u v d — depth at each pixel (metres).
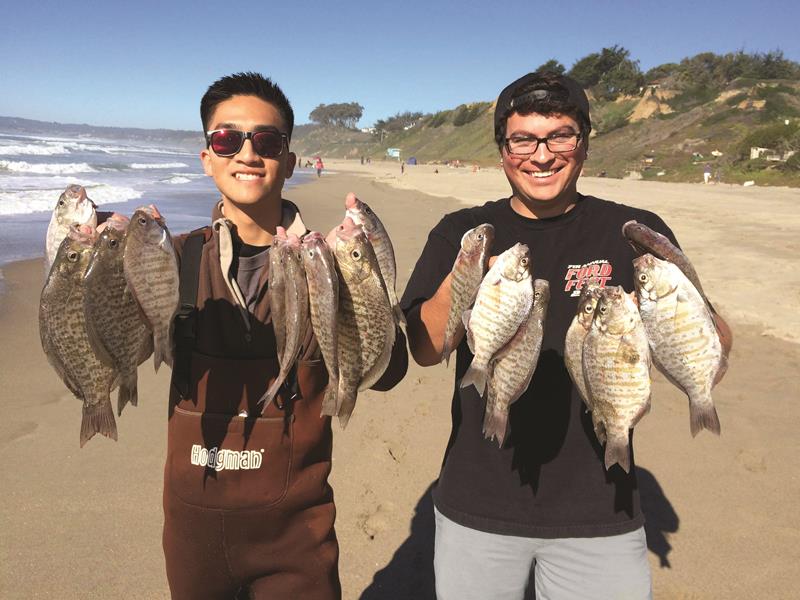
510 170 2.54
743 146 44.38
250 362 2.19
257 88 2.29
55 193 22.69
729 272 11.58
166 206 22.02
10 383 6.19
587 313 2.20
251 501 2.17
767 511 4.39
